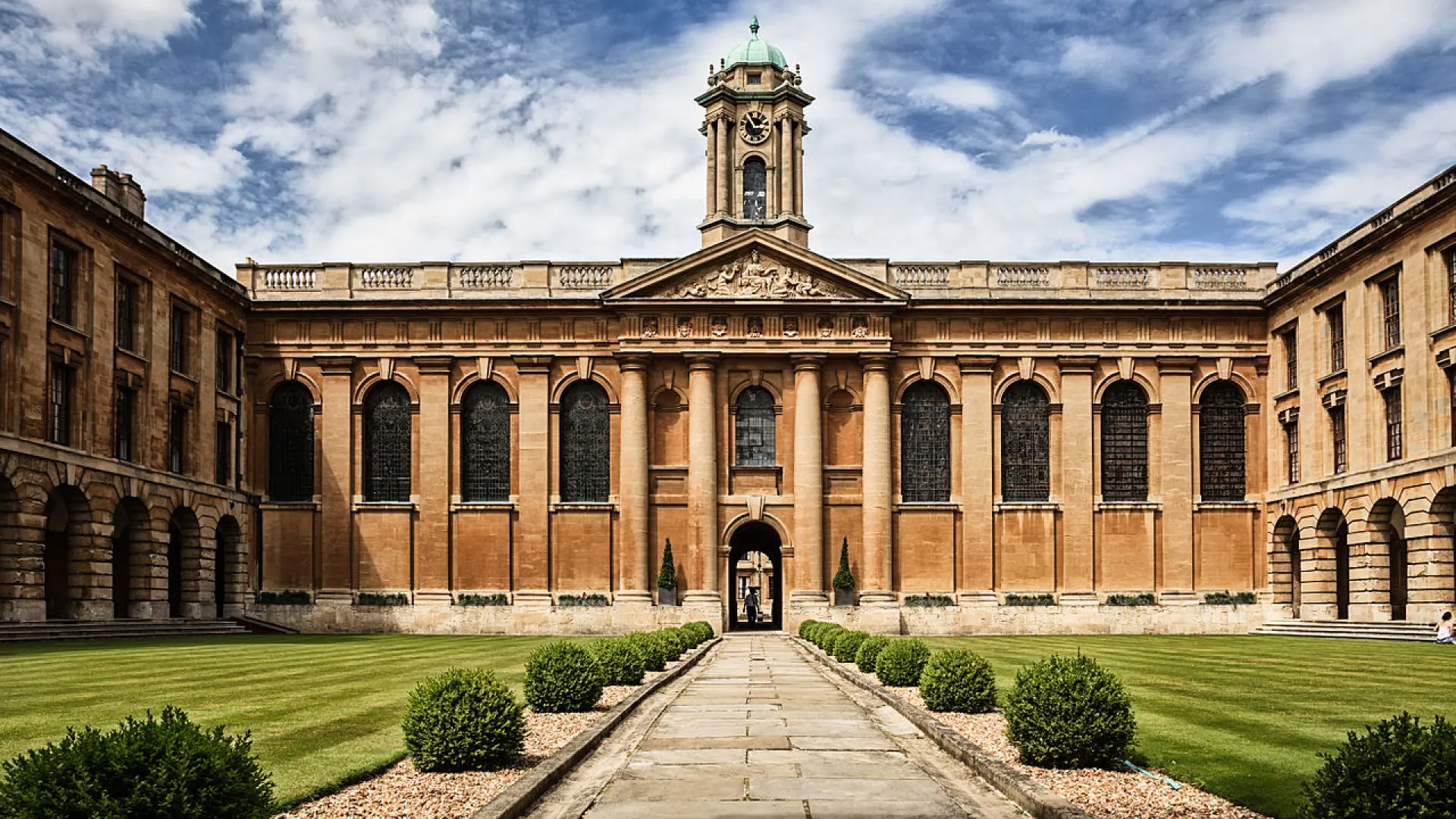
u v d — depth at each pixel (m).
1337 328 57.12
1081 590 62.09
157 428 53.22
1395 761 9.63
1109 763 15.78
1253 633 60.12
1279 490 61.47
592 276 64.31
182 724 10.30
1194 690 25.72
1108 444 63.59
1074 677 16.08
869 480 61.88
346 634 60.19
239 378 62.34
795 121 68.88
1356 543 53.50
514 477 62.81
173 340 56.06
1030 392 63.91
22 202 43.50
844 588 60.81
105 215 48.50
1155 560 62.47
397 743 17.56
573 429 63.50
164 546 53.09
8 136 42.44
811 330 62.62
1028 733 15.90
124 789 9.55
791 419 63.03
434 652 39.75
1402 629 48.47
